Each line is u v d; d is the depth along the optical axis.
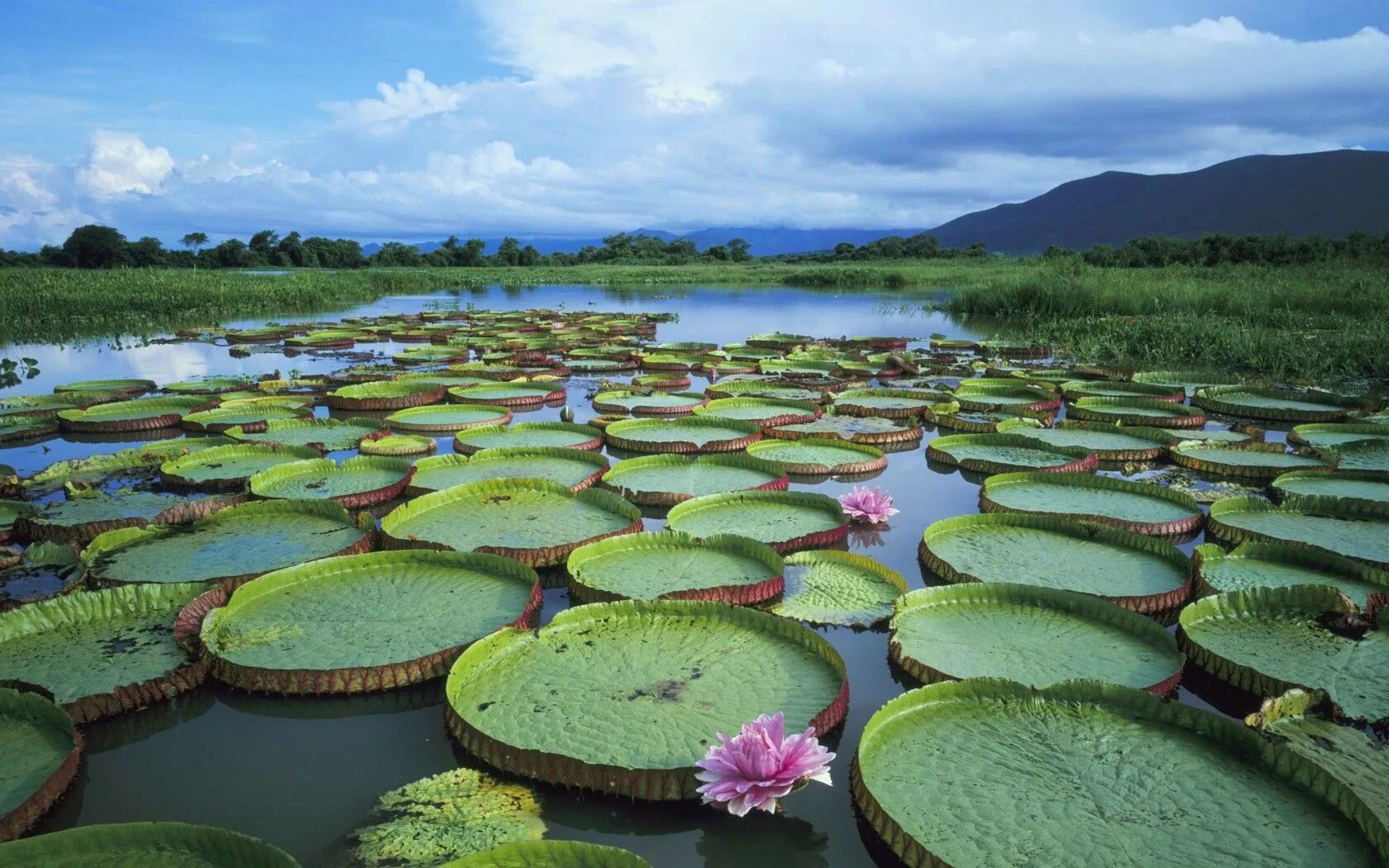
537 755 2.07
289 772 2.21
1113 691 2.27
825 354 10.48
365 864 1.80
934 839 1.79
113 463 5.00
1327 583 3.17
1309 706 2.29
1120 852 1.75
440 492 4.17
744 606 3.08
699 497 4.24
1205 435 5.73
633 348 11.12
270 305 19.12
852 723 2.39
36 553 3.44
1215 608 2.91
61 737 2.24
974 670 2.55
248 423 5.91
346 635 2.76
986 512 4.24
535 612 3.04
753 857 1.89
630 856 1.65
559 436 5.83
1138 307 13.56
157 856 1.73
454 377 8.50
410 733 2.39
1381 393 7.62
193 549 3.53
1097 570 3.35
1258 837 1.79
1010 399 7.27
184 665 2.59
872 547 3.80
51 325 14.77
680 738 2.16
